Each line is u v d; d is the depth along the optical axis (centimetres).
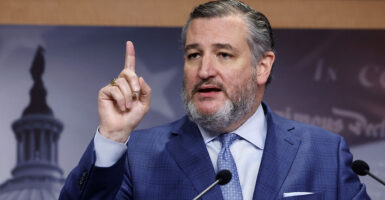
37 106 650
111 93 330
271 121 386
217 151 374
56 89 653
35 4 675
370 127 655
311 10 685
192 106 358
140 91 339
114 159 330
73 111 652
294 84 661
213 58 358
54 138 648
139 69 656
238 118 364
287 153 367
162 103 652
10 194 636
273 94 659
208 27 360
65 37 660
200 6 371
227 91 355
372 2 696
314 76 662
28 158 643
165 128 402
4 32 656
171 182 363
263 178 352
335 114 656
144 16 680
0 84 649
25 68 654
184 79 369
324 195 355
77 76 655
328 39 669
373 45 668
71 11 679
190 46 362
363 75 662
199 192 352
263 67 384
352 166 328
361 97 659
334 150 378
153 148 383
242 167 365
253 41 370
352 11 687
